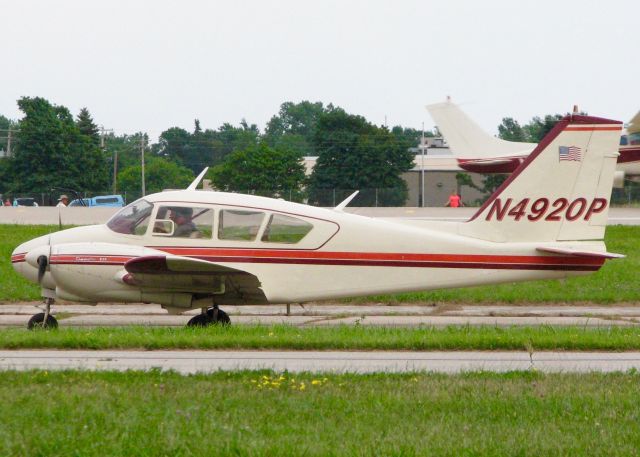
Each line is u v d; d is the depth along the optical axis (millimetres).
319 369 37531
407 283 53750
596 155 54500
